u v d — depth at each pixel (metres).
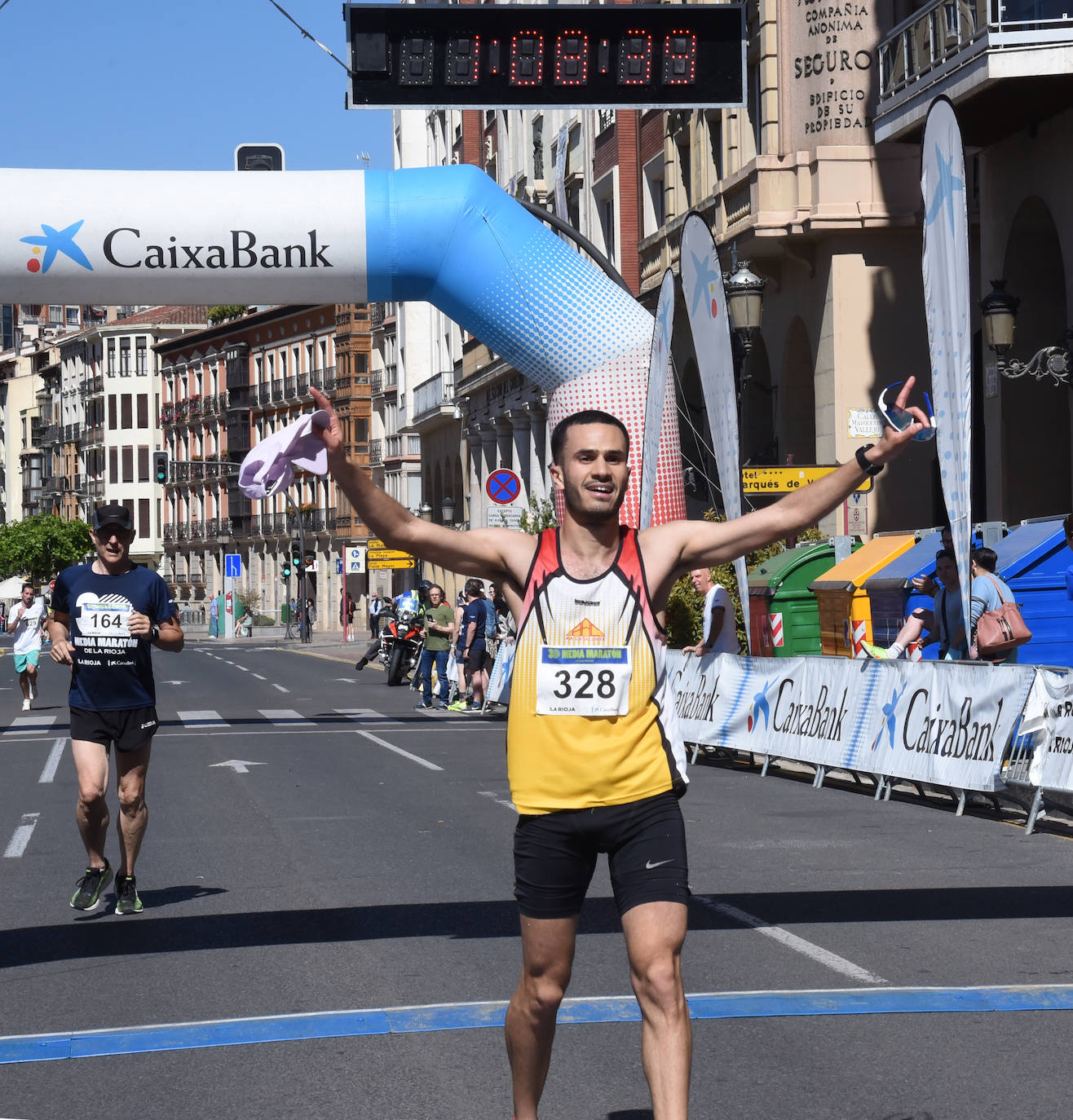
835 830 10.70
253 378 95.50
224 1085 5.26
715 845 10.04
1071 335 18.36
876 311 25.50
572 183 41.56
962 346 11.79
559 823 4.14
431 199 13.44
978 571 12.30
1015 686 10.74
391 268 13.45
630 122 36.59
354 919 7.96
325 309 86.00
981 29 19.06
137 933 7.80
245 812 12.34
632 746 4.15
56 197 12.88
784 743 14.22
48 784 14.85
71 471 121.25
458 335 59.00
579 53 14.68
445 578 63.66
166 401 108.56
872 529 25.30
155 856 10.25
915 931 7.34
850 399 25.47
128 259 12.98
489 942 7.33
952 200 11.70
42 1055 5.66
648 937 4.00
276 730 21.03
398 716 23.67
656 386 12.88
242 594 90.62
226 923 7.97
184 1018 6.13
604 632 4.19
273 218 13.09
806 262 26.33
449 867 9.49
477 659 24.31
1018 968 6.60
